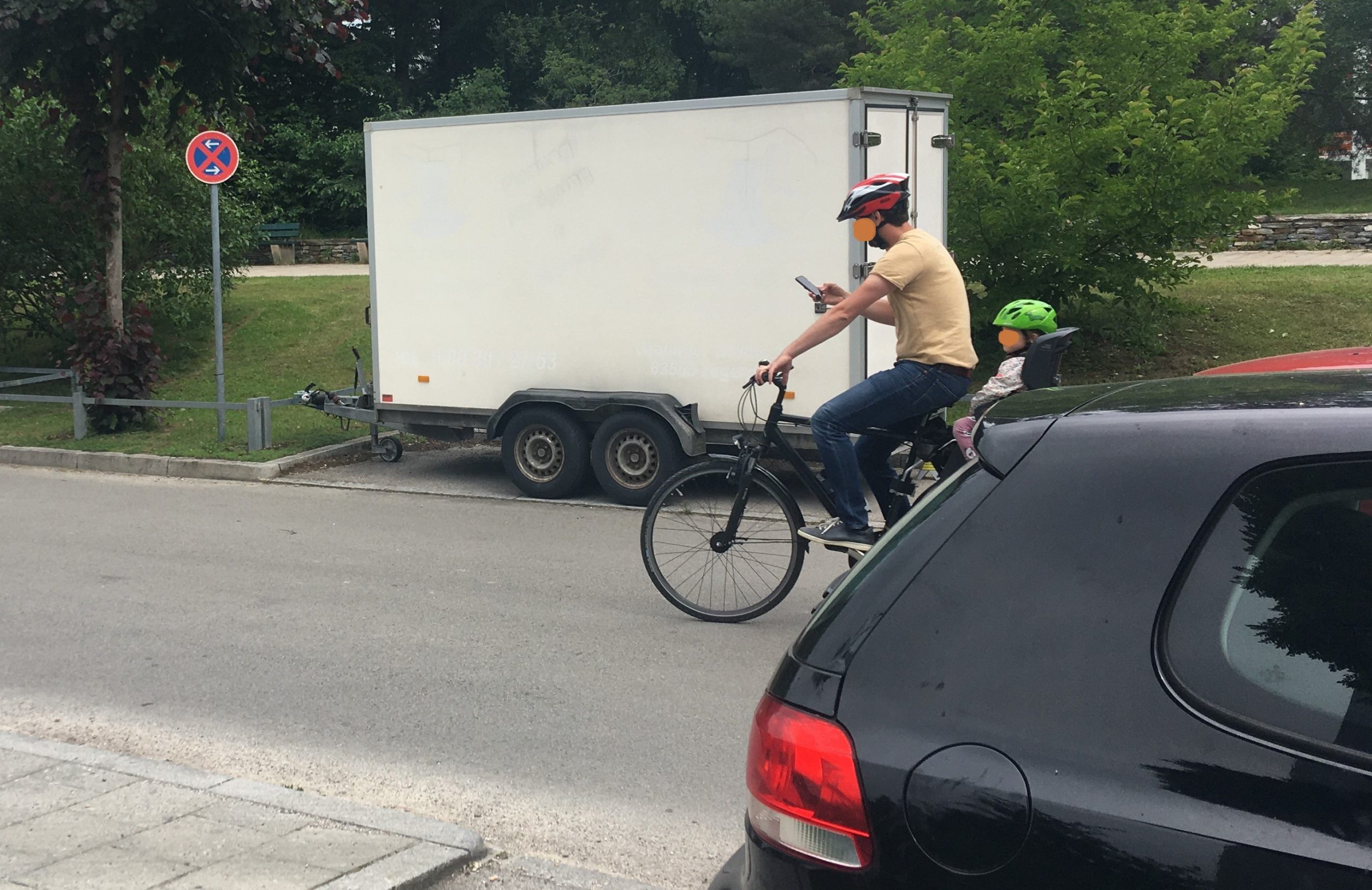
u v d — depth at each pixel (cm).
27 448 1173
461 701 528
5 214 1567
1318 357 498
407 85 4103
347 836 383
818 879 201
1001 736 192
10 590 710
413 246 1014
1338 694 183
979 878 189
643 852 394
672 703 524
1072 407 227
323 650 598
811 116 866
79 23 1187
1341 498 192
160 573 748
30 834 382
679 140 906
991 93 1352
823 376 886
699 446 925
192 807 404
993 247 1314
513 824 414
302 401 1101
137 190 1619
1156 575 195
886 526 588
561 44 3916
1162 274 1320
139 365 1261
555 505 954
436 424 1034
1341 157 3912
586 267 951
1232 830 176
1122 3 1375
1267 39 3173
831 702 206
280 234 3350
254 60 1294
